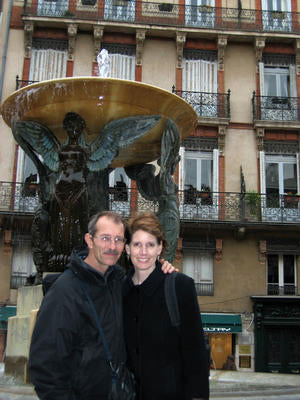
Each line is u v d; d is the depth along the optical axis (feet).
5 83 60.34
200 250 57.31
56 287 6.33
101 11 63.36
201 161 60.49
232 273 56.80
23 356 13.93
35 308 14.62
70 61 61.62
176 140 16.71
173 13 64.34
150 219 7.03
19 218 55.21
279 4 66.39
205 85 63.21
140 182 20.83
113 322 6.57
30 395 11.89
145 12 63.87
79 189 15.44
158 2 64.75
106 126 16.07
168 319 6.66
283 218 58.39
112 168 21.45
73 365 6.27
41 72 61.46
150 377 6.56
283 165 61.21
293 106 62.59
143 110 15.79
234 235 57.41
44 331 6.01
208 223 56.03
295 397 13.75
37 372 5.88
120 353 6.64
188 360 6.53
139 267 6.80
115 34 62.95
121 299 6.96
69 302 6.20
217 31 62.44
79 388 6.21
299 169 60.75
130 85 14.74
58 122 16.37
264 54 64.59
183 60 63.57
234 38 63.82
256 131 61.16
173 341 6.63
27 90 15.11
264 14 65.10
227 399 13.26
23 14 60.44
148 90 15.01
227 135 61.05
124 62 62.85
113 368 6.35
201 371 6.49
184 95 62.08
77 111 15.71
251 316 55.16
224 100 61.98
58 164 16.06
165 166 16.84
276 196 59.21
